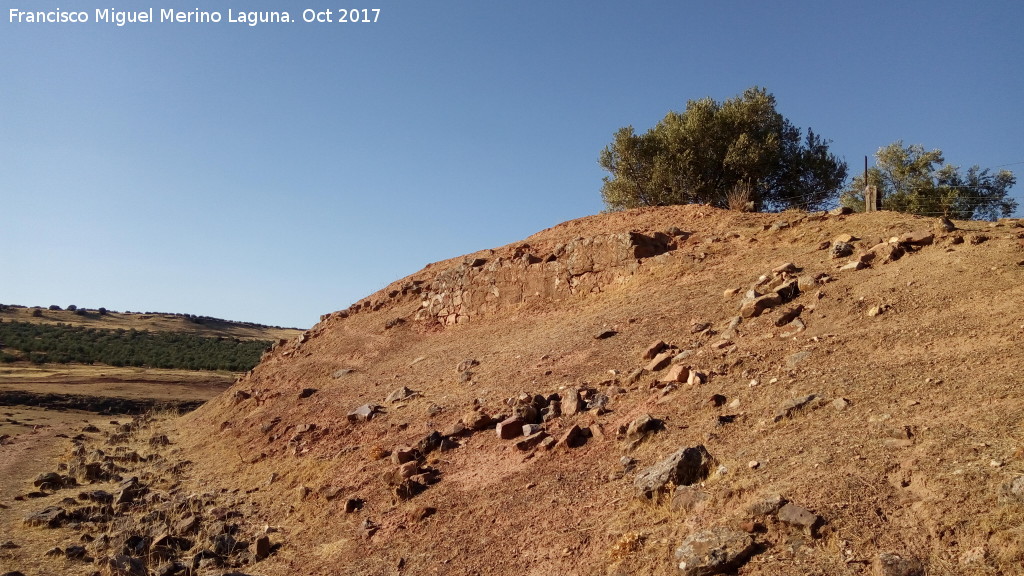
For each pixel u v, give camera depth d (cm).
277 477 1209
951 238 1161
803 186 2594
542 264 1742
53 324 7569
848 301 1069
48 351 5725
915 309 966
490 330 1712
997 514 504
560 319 1578
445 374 1469
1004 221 1299
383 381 1593
